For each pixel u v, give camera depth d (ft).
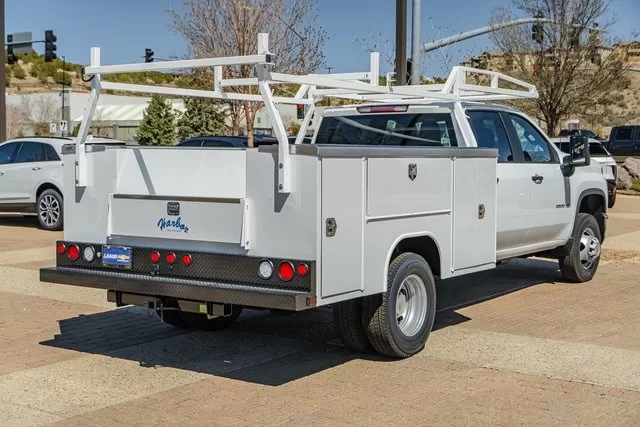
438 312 29.19
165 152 21.47
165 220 21.35
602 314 28.76
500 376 21.35
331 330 26.81
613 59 93.30
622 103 209.15
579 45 89.61
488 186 25.31
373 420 18.11
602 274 37.37
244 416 18.48
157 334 26.35
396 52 47.47
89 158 22.66
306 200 19.03
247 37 53.72
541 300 31.32
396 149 21.22
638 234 52.39
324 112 30.30
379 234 20.89
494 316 28.53
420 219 22.41
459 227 24.06
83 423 18.16
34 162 53.36
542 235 31.30
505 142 29.14
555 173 31.65
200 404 19.36
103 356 23.65
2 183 54.19
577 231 33.99
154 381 21.22
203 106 96.89
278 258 19.34
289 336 26.00
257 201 19.74
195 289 20.11
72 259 22.81
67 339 25.66
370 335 22.18
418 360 22.86
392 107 28.43
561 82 89.35
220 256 20.12
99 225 22.56
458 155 23.77
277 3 61.62
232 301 19.54
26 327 27.25
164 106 107.55
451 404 19.15
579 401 19.36
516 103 94.63
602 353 23.57
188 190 21.08
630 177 91.20
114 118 148.15
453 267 23.95
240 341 25.38
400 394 19.90
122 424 18.08
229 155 20.35
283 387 20.58
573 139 32.27
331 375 21.54
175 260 20.85
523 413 18.53
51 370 22.24
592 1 90.84
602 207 36.27
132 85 23.32
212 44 54.95
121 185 22.22
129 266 21.68
